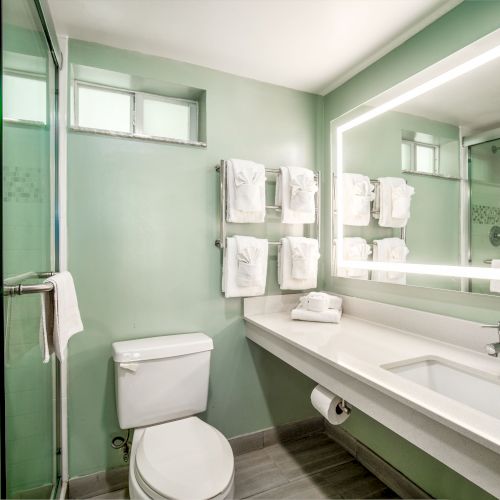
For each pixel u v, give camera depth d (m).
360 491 1.56
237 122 1.84
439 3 1.31
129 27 1.44
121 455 1.59
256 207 1.71
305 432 2.02
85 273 1.52
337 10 1.33
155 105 1.83
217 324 1.80
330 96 2.03
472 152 1.28
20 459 0.98
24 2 0.93
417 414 0.88
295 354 1.43
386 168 1.66
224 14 1.35
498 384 1.02
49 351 0.99
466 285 1.30
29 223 1.03
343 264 1.93
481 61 1.24
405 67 1.54
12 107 0.85
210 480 1.05
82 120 1.69
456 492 1.30
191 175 1.73
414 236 1.52
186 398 1.54
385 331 1.54
